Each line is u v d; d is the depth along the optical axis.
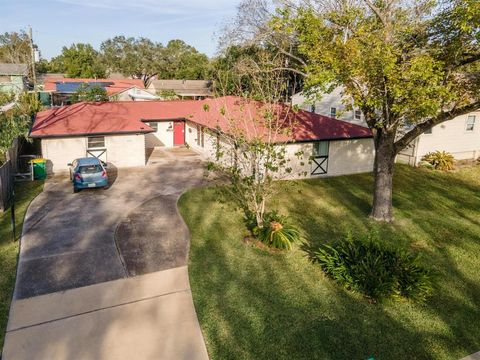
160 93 47.56
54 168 19.98
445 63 10.97
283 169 18.78
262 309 8.47
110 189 17.11
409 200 16.52
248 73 18.97
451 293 9.29
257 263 10.54
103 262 10.45
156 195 16.42
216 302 8.70
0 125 22.17
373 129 13.79
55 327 7.75
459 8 9.63
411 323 8.13
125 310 8.36
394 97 11.22
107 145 20.81
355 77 11.31
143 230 12.67
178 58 88.12
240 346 7.34
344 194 17.28
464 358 7.16
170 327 7.84
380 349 7.35
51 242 11.60
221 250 11.28
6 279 9.45
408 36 12.05
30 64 69.44
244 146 14.14
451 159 22.12
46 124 20.66
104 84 57.38
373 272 9.20
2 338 7.38
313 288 9.35
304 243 11.90
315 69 11.52
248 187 12.75
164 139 27.55
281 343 7.43
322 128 20.34
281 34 17.06
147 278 9.68
